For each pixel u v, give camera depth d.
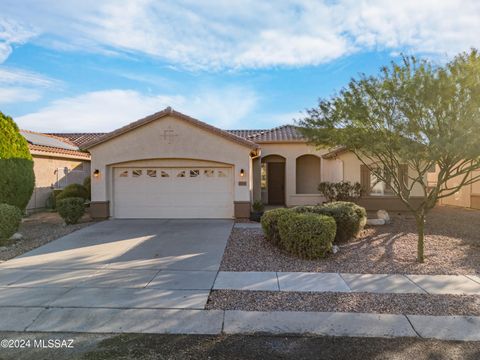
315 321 4.93
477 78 6.43
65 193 17.12
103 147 13.95
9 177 12.66
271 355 4.10
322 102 8.80
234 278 6.80
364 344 4.33
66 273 7.13
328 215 9.73
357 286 6.35
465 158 7.07
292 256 8.38
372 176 16.59
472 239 10.44
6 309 5.33
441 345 4.30
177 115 13.66
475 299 5.71
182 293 5.98
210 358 4.04
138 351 4.18
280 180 21.09
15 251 9.04
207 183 14.15
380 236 10.85
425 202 7.91
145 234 11.03
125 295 5.89
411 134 7.31
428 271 7.27
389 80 7.57
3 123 12.95
